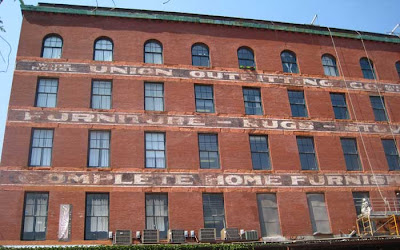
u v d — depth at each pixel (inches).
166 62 1222.9
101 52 1200.2
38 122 1072.8
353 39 1428.4
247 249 994.1
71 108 1103.6
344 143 1261.1
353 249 1095.6
